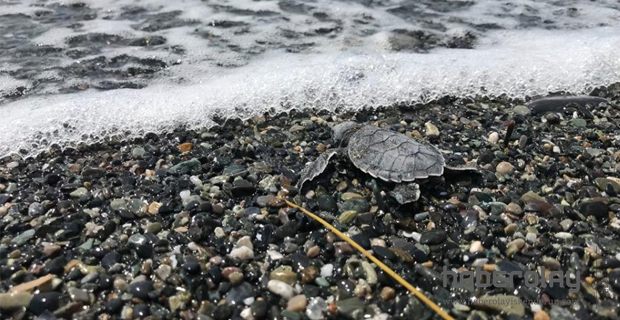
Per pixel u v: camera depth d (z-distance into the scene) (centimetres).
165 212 25
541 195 26
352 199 26
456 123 32
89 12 43
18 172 28
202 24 41
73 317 21
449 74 35
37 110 31
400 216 25
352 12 44
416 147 27
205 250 23
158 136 30
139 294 22
